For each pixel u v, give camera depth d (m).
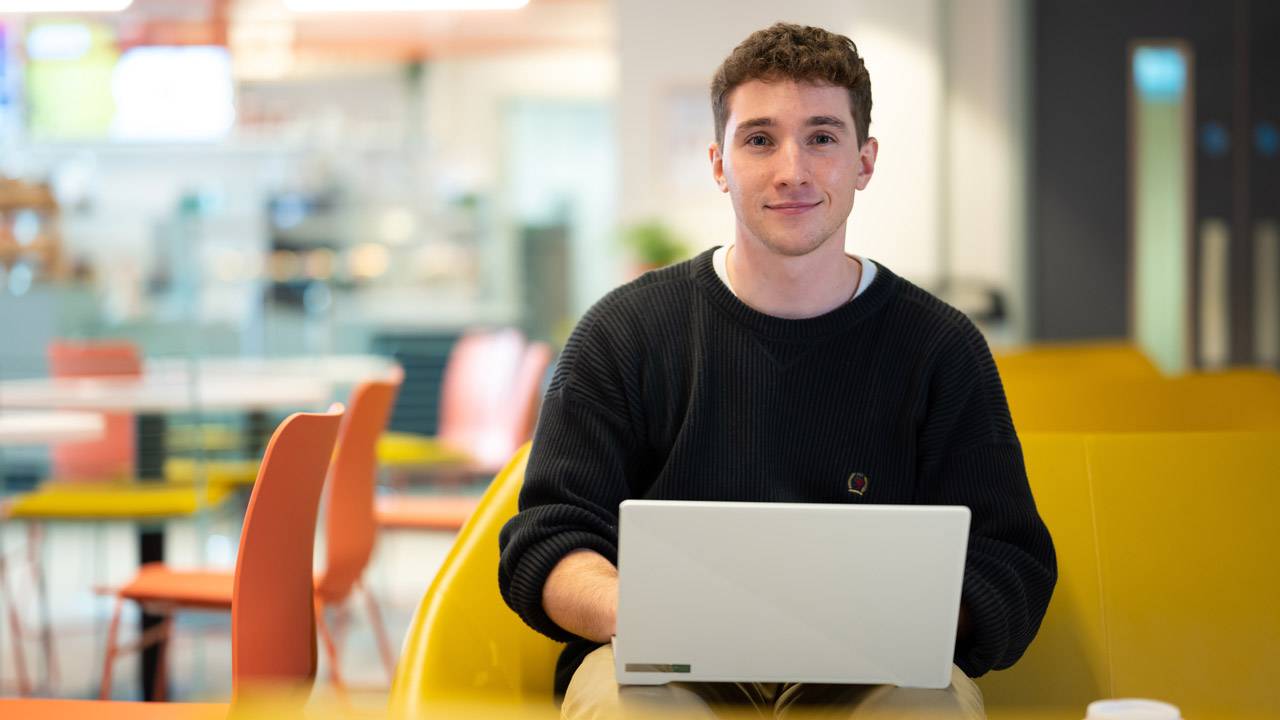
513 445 4.85
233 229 8.11
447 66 12.95
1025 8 5.58
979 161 5.78
